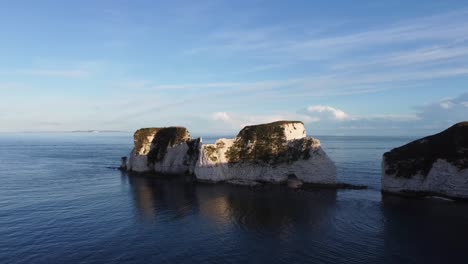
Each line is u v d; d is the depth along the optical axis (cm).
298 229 4344
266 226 4478
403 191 6206
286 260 3412
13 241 3912
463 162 5662
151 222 4669
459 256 3478
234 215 4997
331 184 7044
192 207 5475
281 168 7325
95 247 3750
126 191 6812
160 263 3347
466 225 4406
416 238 3969
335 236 4069
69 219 4778
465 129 6172
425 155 6241
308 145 7300
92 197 6225
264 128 7969
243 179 7600
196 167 7869
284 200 5878
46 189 7006
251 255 3541
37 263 3347
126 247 3756
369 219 4706
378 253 3559
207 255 3544
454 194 5675
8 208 5353
